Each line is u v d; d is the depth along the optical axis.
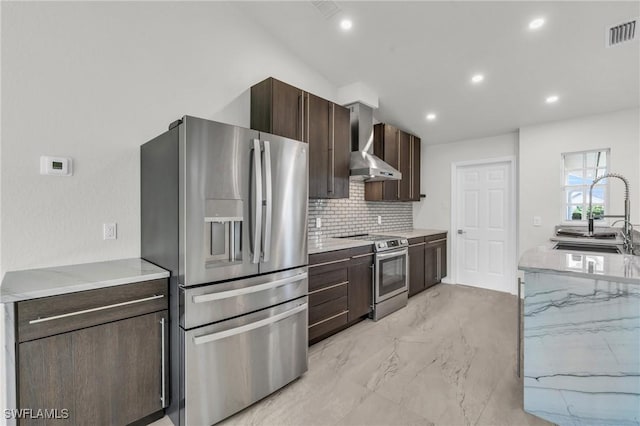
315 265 2.69
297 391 2.03
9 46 1.64
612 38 2.47
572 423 1.68
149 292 1.65
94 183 1.94
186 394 1.59
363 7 2.46
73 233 1.87
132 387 1.60
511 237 4.32
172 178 1.69
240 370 1.79
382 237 3.81
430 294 4.27
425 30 2.64
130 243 2.08
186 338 1.59
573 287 1.66
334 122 3.19
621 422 1.57
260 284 1.90
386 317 3.40
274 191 1.97
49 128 1.77
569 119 3.70
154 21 2.19
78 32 1.86
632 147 3.33
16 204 1.68
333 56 3.14
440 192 4.98
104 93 1.97
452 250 4.86
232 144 1.75
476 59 2.94
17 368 1.29
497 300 3.98
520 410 1.82
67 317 1.40
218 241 1.79
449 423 1.72
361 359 2.45
